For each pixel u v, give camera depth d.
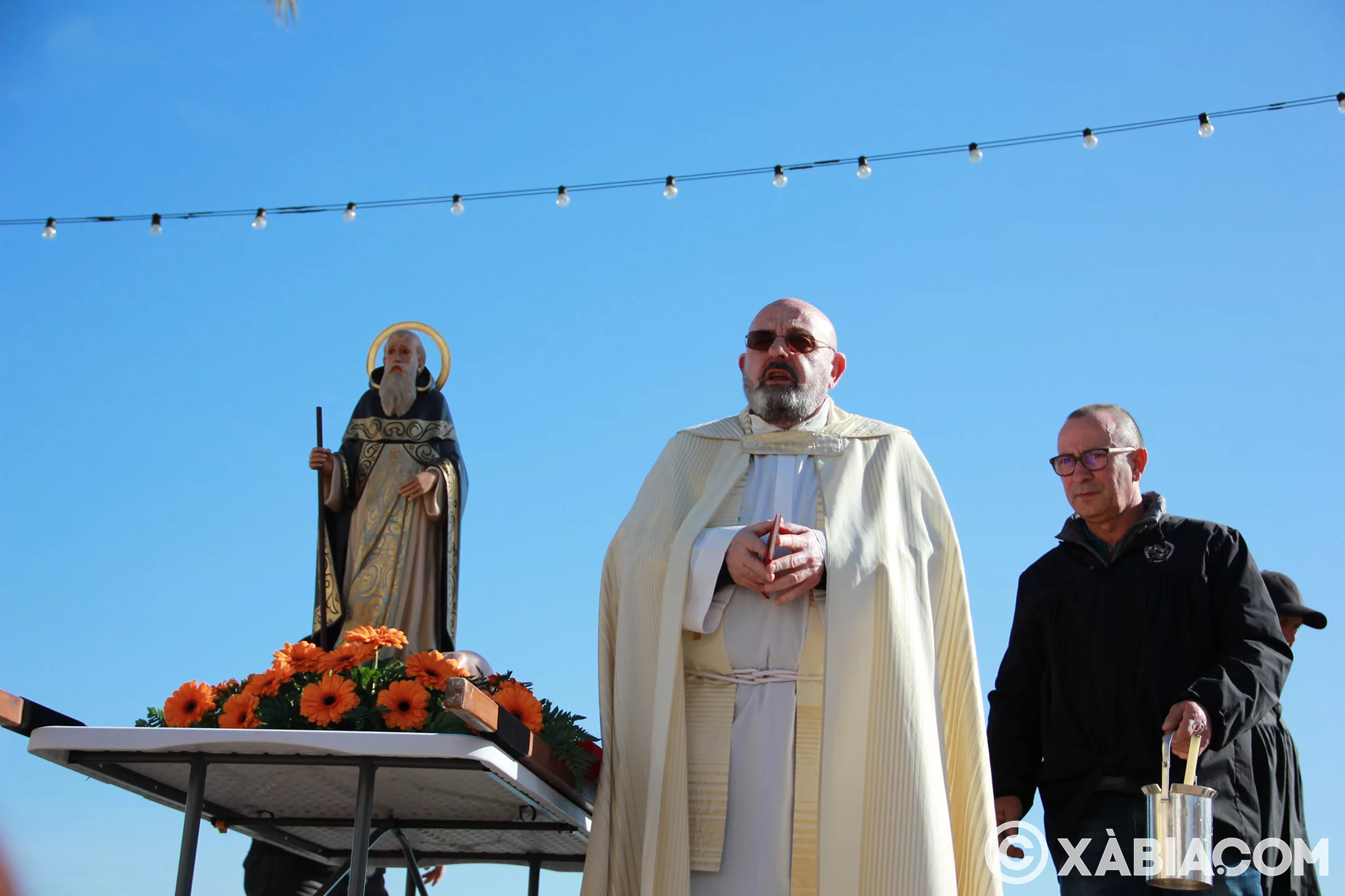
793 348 6.28
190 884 4.80
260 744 4.74
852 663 5.55
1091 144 9.44
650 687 5.70
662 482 6.23
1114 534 6.06
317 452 7.39
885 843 5.27
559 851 6.69
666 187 10.12
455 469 7.59
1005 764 6.06
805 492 6.09
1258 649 5.51
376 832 6.00
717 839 5.43
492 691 5.59
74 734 4.77
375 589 7.30
